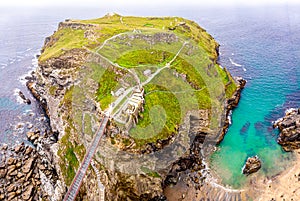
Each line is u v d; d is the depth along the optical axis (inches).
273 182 3378.4
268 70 6195.9
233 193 3292.3
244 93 5260.8
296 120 4052.7
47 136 4414.4
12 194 3444.9
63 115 4173.2
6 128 4662.9
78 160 3469.5
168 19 7204.7
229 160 3747.5
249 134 4185.5
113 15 7465.6
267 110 4709.6
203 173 3570.4
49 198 3442.4
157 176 3262.8
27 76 6530.5
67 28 6535.4
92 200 3122.5
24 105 5334.6
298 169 3508.9
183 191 3368.6
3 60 7741.1
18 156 4042.8
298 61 6609.3
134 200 3216.0
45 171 3779.5
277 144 3949.3
